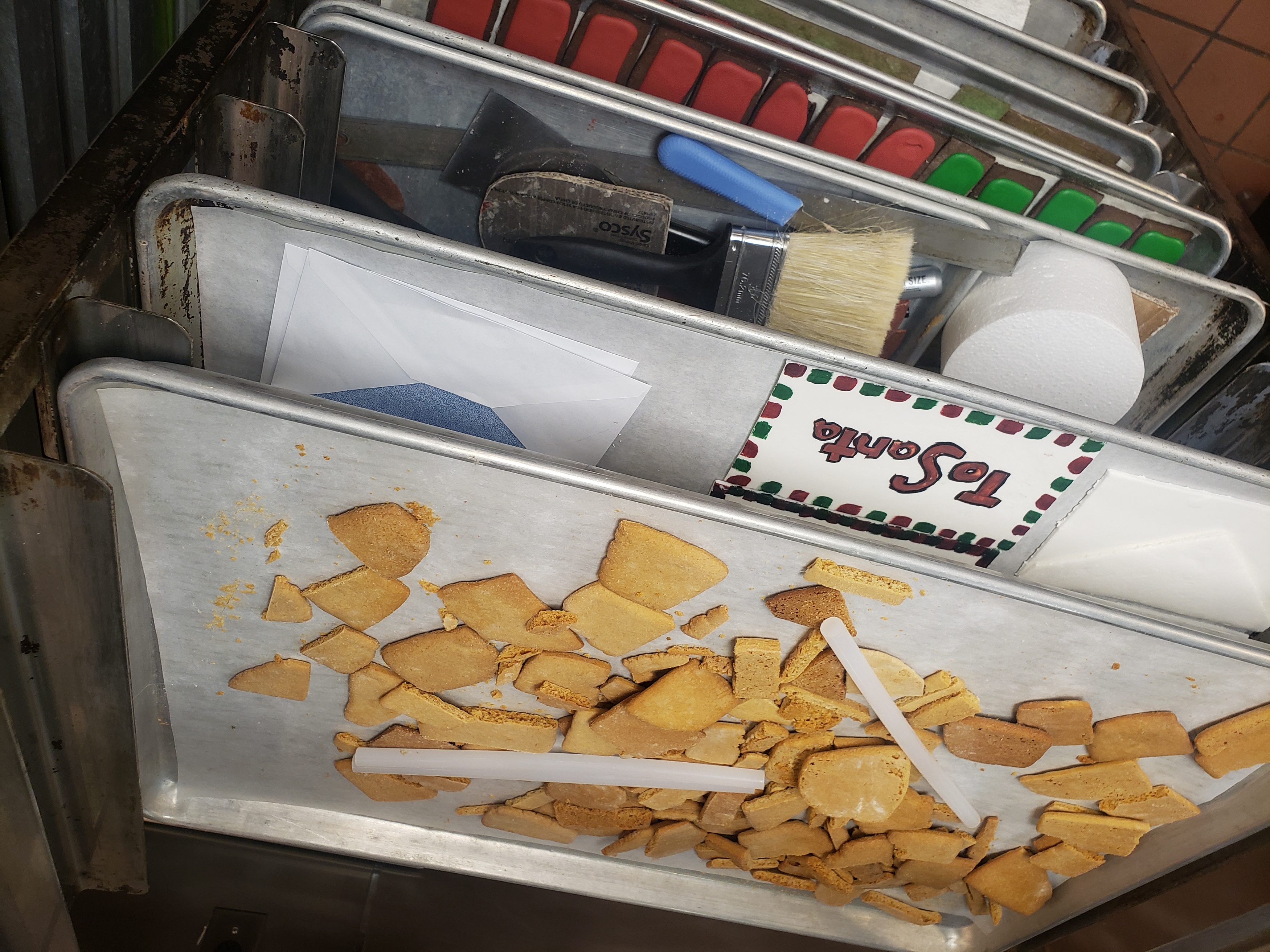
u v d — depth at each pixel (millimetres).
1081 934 856
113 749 573
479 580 564
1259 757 651
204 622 598
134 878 678
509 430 582
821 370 520
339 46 641
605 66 711
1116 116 866
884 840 752
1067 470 564
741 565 544
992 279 719
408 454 487
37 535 444
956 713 635
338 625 598
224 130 570
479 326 516
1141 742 650
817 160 692
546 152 708
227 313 526
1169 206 758
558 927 841
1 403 399
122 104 875
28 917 578
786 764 685
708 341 510
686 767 688
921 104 713
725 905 833
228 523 532
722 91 714
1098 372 691
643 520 519
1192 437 824
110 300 499
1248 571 613
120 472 501
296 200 461
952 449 560
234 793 769
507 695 651
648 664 616
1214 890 772
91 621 497
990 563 636
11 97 749
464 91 687
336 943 790
